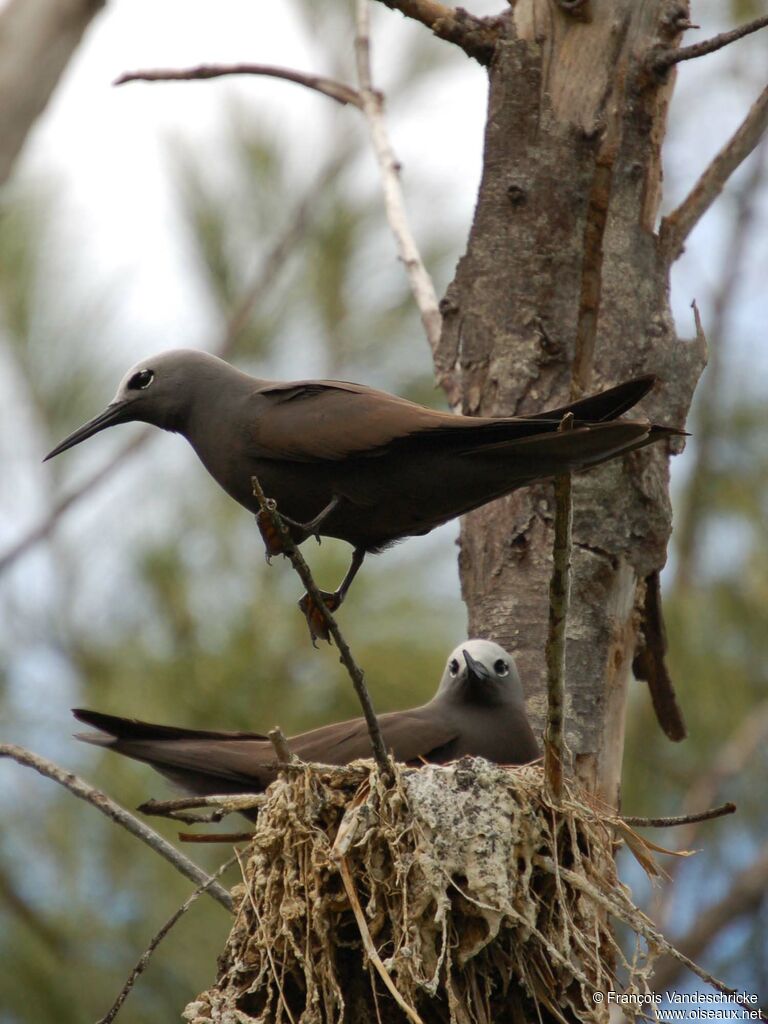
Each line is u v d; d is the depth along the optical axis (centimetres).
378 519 938
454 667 1165
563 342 1047
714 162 1091
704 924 1639
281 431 936
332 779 884
